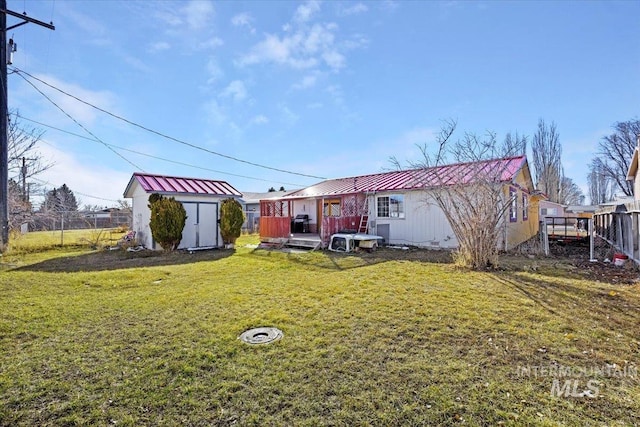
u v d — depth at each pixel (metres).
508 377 2.78
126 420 2.27
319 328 3.94
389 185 12.83
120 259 10.05
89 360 3.16
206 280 6.84
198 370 2.94
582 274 6.68
